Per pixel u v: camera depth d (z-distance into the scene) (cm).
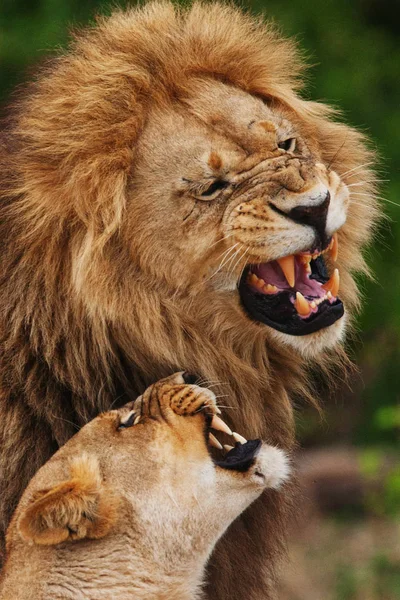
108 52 1026
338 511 1816
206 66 1033
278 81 1088
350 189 1086
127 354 999
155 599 898
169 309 1001
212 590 1027
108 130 988
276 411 1070
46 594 870
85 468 884
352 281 1101
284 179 979
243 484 921
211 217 992
